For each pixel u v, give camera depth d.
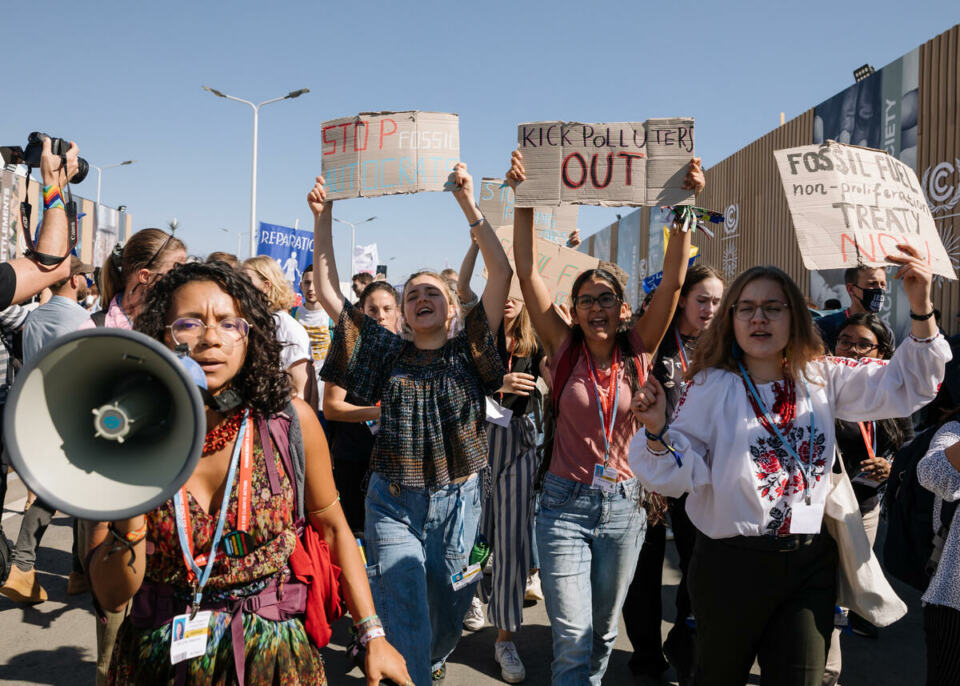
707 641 2.40
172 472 1.27
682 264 3.16
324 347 6.45
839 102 10.95
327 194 3.35
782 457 2.30
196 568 1.57
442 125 3.34
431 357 2.99
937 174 8.86
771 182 13.30
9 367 4.16
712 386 2.40
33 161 2.49
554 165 3.17
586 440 3.01
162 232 2.99
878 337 3.65
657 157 3.12
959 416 2.55
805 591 2.29
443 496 2.89
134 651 1.61
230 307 1.64
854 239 2.40
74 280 3.54
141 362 1.30
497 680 3.61
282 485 1.68
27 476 1.22
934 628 2.43
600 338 3.06
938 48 8.84
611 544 2.97
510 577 3.57
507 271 3.17
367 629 1.84
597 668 3.10
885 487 3.50
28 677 3.50
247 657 1.60
